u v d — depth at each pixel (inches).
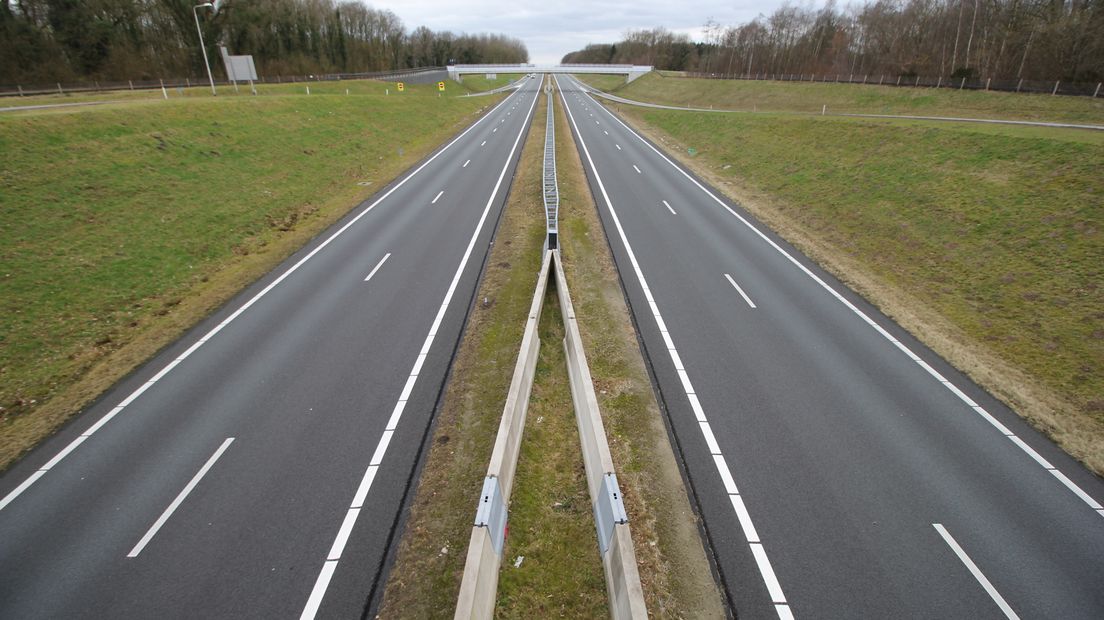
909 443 369.7
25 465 348.5
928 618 254.4
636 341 496.4
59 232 633.6
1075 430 382.6
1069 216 647.8
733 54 3681.1
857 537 297.1
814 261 689.6
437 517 306.7
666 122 1900.8
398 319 534.6
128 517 307.4
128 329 523.2
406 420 389.1
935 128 1039.6
